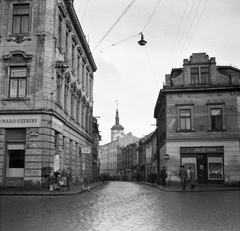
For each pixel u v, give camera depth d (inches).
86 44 1636.3
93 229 347.9
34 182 956.6
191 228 354.0
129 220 410.6
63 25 1202.6
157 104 1761.8
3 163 981.2
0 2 1057.5
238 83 1342.3
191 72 1382.9
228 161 1309.1
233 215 450.6
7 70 1023.0
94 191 1039.0
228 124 1330.0
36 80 1011.3
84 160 1683.1
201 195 829.8
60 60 1125.1
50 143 996.6
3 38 1039.0
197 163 1331.2
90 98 1956.2
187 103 1357.0
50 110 1002.7
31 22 1043.3
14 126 992.2
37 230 339.6
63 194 837.2
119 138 5319.9
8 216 435.5
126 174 4288.9
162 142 1550.2
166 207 551.5
